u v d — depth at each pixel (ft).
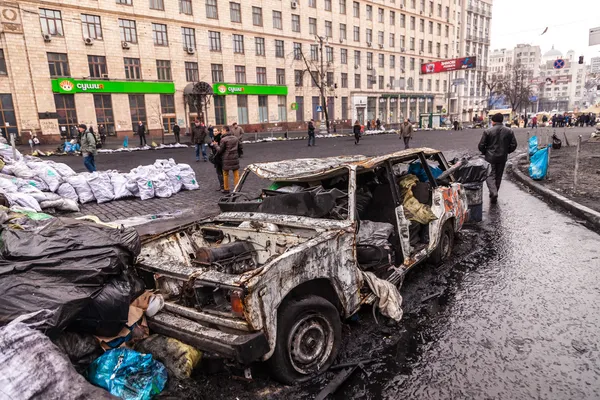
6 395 6.03
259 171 14.53
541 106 430.20
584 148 64.54
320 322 9.67
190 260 12.10
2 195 17.21
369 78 186.09
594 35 67.26
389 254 12.23
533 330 11.25
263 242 11.91
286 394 8.85
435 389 8.95
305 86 159.22
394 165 17.07
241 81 139.33
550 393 8.67
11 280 7.65
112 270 8.47
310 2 156.46
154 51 118.21
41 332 6.91
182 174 34.71
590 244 18.44
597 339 10.69
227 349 7.91
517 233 20.70
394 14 194.39
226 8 132.16
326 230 10.72
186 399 8.57
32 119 100.07
